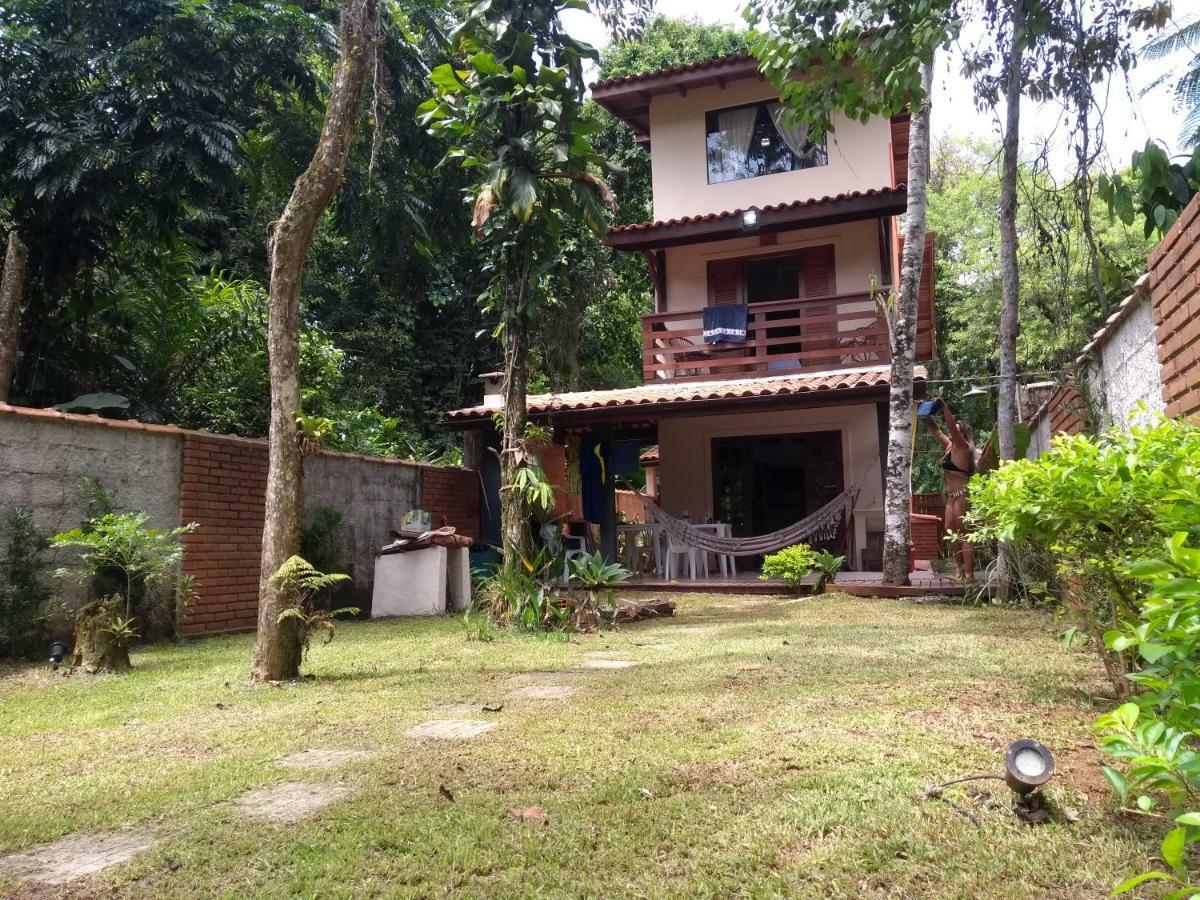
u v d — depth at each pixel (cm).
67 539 553
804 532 986
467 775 285
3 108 917
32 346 966
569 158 695
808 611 775
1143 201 441
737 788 263
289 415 495
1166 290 407
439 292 1809
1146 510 278
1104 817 228
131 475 665
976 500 385
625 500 1717
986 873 198
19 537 574
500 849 222
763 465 1291
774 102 1377
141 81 1005
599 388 1831
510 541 715
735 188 1380
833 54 639
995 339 2020
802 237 1341
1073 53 777
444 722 367
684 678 446
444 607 873
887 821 229
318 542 845
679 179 1410
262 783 285
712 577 1118
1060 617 416
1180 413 389
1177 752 136
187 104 1015
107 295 1003
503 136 712
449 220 1423
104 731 369
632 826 235
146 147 988
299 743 337
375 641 648
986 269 2273
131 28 1016
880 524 1182
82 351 1000
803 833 225
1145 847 207
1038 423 966
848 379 1028
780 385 1038
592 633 673
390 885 204
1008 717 331
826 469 1256
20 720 394
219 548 739
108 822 252
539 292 761
